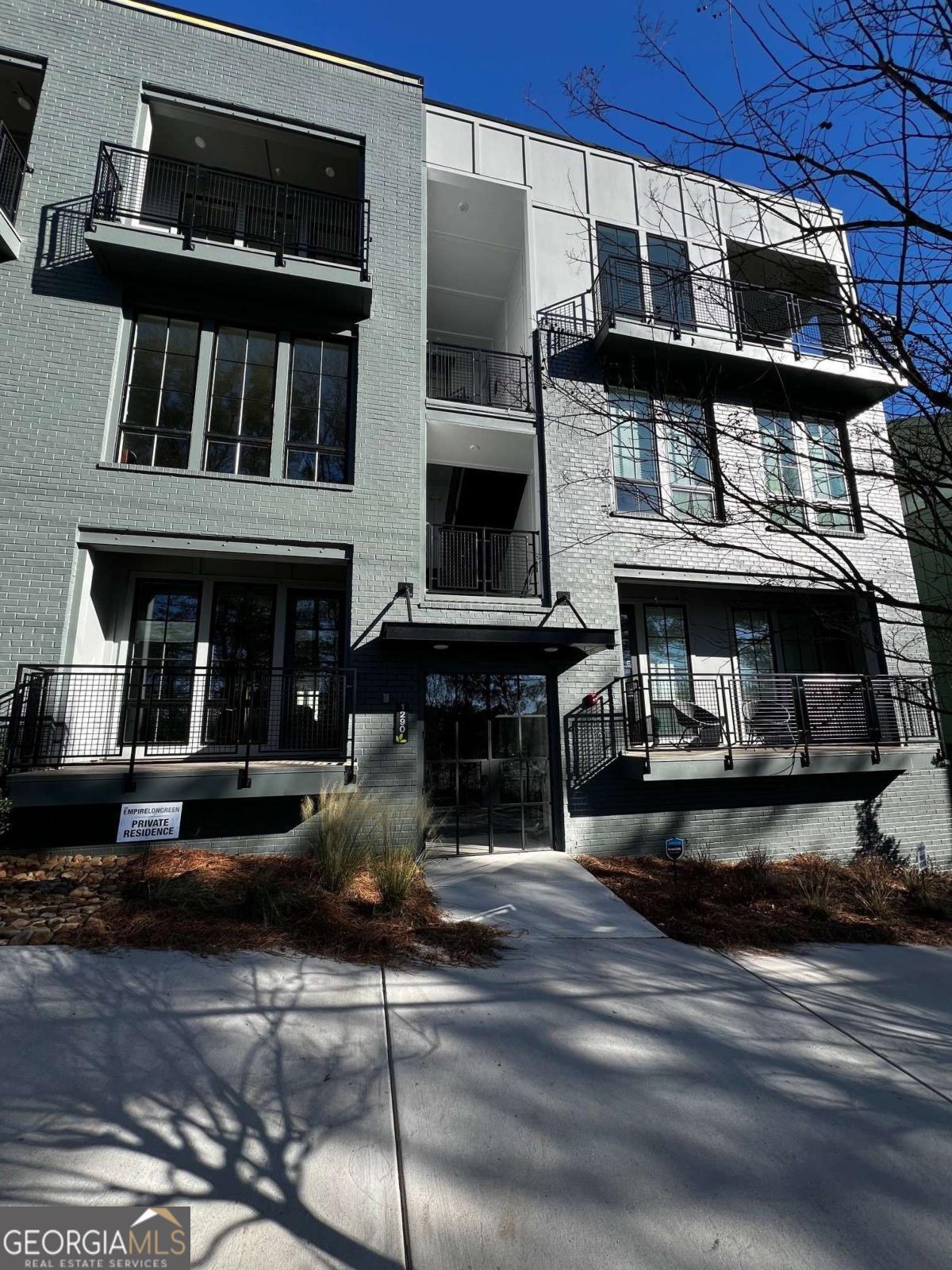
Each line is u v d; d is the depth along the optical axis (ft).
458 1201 8.05
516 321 35.78
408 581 26.32
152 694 25.99
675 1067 11.41
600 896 21.39
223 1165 8.36
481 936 17.25
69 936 14.67
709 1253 7.43
